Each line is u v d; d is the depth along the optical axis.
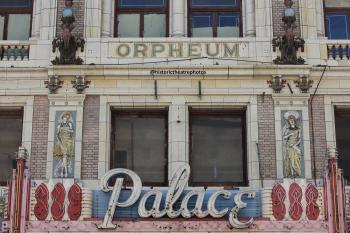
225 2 25.83
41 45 24.67
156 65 24.17
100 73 24.12
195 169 24.23
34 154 23.67
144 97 24.16
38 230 21.89
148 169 24.22
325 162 23.30
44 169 23.53
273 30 24.80
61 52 24.28
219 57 24.45
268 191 22.34
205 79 24.23
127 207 22.62
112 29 25.38
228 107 24.34
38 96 24.20
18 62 24.48
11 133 24.42
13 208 21.86
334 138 23.88
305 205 22.09
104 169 23.50
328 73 24.25
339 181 22.08
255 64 24.16
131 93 24.12
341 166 24.19
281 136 23.72
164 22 25.67
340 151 24.28
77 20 24.92
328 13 25.84
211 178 24.17
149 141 24.45
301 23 24.97
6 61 24.50
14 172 22.25
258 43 24.56
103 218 22.14
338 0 25.95
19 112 24.53
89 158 23.58
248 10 25.22
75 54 24.41
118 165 24.27
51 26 24.91
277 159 23.53
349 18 25.78
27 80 24.31
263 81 24.20
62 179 22.75
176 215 22.17
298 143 23.66
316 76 24.25
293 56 24.25
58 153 23.55
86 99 24.09
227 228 22.05
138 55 24.52
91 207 22.48
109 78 24.22
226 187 23.48
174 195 22.45
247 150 23.95
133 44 24.62
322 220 21.95
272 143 23.70
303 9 25.12
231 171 24.25
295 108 23.98
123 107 24.31
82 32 24.80
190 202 22.69
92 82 24.19
